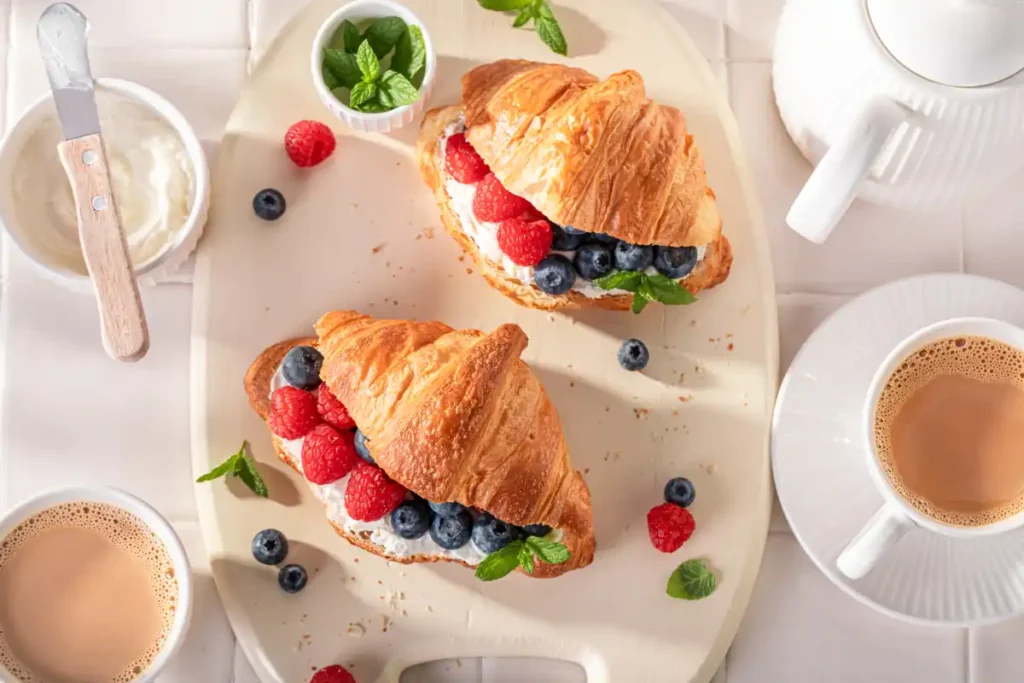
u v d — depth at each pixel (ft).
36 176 2.55
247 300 2.58
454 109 2.55
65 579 2.51
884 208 2.64
